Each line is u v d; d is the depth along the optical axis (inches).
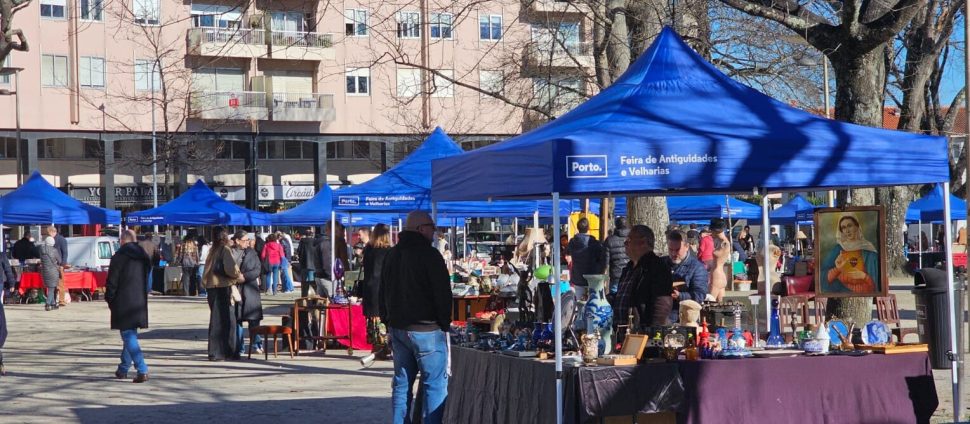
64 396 488.7
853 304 566.6
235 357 642.2
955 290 569.6
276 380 544.4
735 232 1614.2
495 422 336.8
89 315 1040.8
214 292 639.1
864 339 336.2
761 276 591.5
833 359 317.7
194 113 1915.6
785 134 312.7
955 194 1389.0
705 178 299.9
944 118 1346.0
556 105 824.3
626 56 657.0
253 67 2085.4
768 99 346.0
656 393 299.7
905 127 1018.1
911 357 326.3
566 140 291.7
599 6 652.7
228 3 1881.2
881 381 322.3
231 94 2053.4
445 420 374.9
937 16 933.2
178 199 1318.9
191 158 2039.9
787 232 1850.4
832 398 316.2
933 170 326.0
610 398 295.3
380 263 587.5
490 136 1755.7
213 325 639.1
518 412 321.4
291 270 1574.8
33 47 1959.9
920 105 1013.8
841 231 362.3
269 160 2292.1
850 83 556.7
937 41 934.4
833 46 545.0
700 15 681.6
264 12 726.5
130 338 539.8
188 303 1226.6
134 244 544.4
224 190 2245.3
